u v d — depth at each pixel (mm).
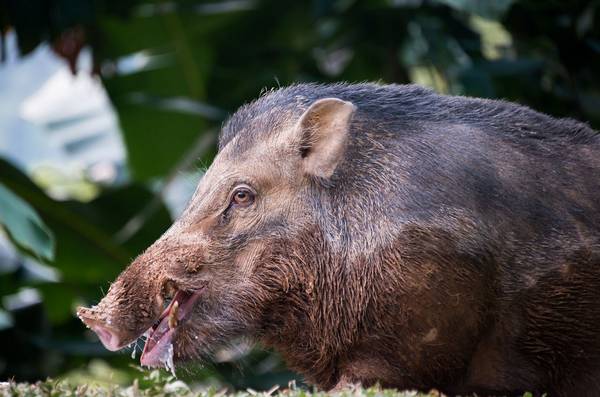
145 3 21375
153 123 22547
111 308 11398
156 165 22875
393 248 11391
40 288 21594
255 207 11938
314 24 21453
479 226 11336
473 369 11633
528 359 11648
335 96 12414
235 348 12055
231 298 11836
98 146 26344
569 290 11508
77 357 22125
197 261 11773
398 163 11742
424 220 11359
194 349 11852
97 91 27438
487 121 12148
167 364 11688
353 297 11602
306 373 12211
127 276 11594
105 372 22281
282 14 21594
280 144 12078
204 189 12148
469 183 11523
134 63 23703
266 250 11875
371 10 20438
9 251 23094
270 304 11906
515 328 11508
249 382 19328
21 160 42281
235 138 12375
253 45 21953
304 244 11828
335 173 11883
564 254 11508
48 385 9773
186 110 22281
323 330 11828
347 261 11633
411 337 11430
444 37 19953
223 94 22219
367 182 11766
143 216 20172
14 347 21797
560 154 12062
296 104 12383
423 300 11305
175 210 22156
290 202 11914
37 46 21234
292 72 21969
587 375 11734
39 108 27750
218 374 18812
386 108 12227
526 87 19734
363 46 21266
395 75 21000
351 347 11719
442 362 11492
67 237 19891
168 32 21750
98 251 20109
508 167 11719
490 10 17891
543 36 18984
